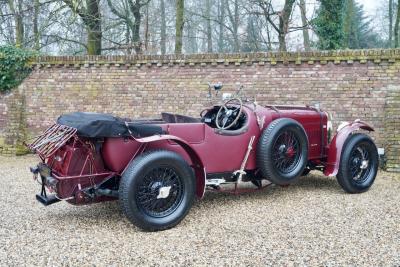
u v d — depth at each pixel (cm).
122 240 407
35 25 1406
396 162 774
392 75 800
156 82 913
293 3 1301
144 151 455
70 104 950
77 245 393
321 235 418
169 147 471
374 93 811
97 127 418
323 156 620
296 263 350
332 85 832
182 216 448
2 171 776
